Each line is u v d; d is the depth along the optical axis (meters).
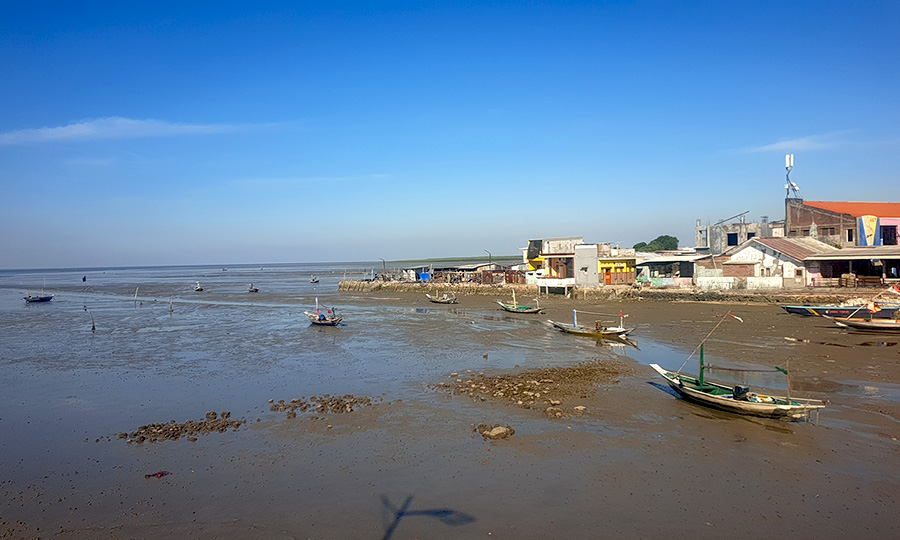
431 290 93.94
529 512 15.45
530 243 83.88
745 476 17.45
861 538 13.91
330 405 26.09
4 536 15.04
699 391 24.39
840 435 20.66
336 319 55.25
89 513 16.28
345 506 16.11
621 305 63.06
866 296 52.28
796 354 34.41
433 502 16.19
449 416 24.03
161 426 23.91
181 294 115.69
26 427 24.75
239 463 19.62
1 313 77.50
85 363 39.25
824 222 68.88
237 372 35.06
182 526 15.31
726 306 57.28
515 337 44.97
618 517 15.07
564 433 21.52
